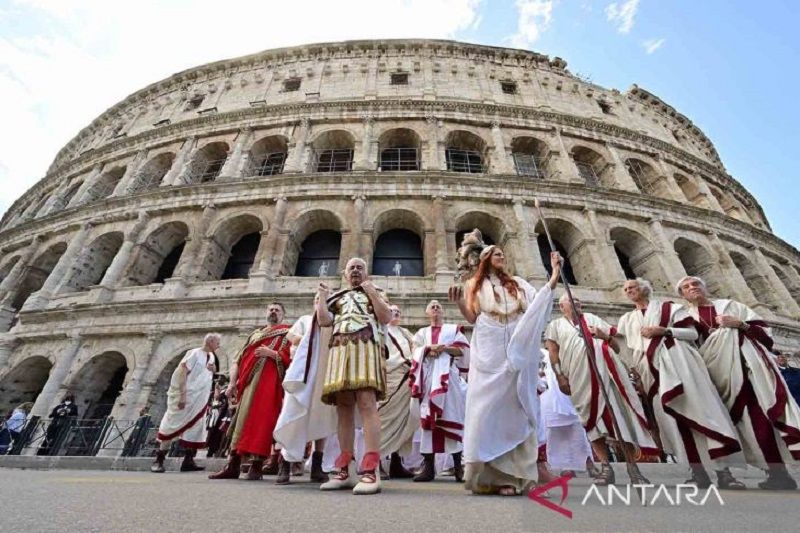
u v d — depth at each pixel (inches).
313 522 101.0
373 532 90.0
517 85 1374.3
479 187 965.8
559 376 271.6
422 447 273.1
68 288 930.1
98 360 784.9
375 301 207.5
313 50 1439.5
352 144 1162.0
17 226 1164.5
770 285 1041.5
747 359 229.5
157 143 1229.1
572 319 282.5
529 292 193.5
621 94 1566.2
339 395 198.8
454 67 1386.6
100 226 1030.4
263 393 266.7
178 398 375.6
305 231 959.6
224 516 107.1
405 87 1286.9
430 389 288.8
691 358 230.5
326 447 293.1
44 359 831.7
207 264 888.3
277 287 807.7
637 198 1016.2
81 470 378.6
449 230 895.1
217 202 962.1
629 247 1005.8
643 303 271.6
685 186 1326.3
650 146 1293.1
